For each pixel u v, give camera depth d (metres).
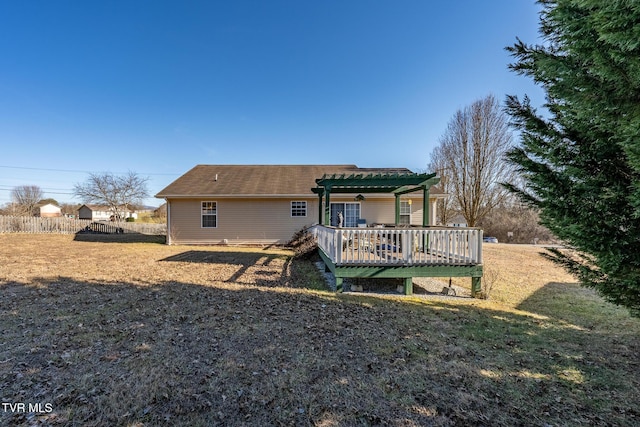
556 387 2.79
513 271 8.94
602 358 3.40
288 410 2.39
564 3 2.47
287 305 5.23
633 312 2.94
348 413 2.36
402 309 5.19
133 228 24.69
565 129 2.95
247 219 14.99
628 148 2.12
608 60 2.24
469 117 20.09
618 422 2.27
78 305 5.00
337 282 6.31
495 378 2.93
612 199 2.59
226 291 6.09
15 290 5.93
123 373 2.89
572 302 5.84
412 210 14.86
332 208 14.74
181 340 3.69
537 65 2.92
